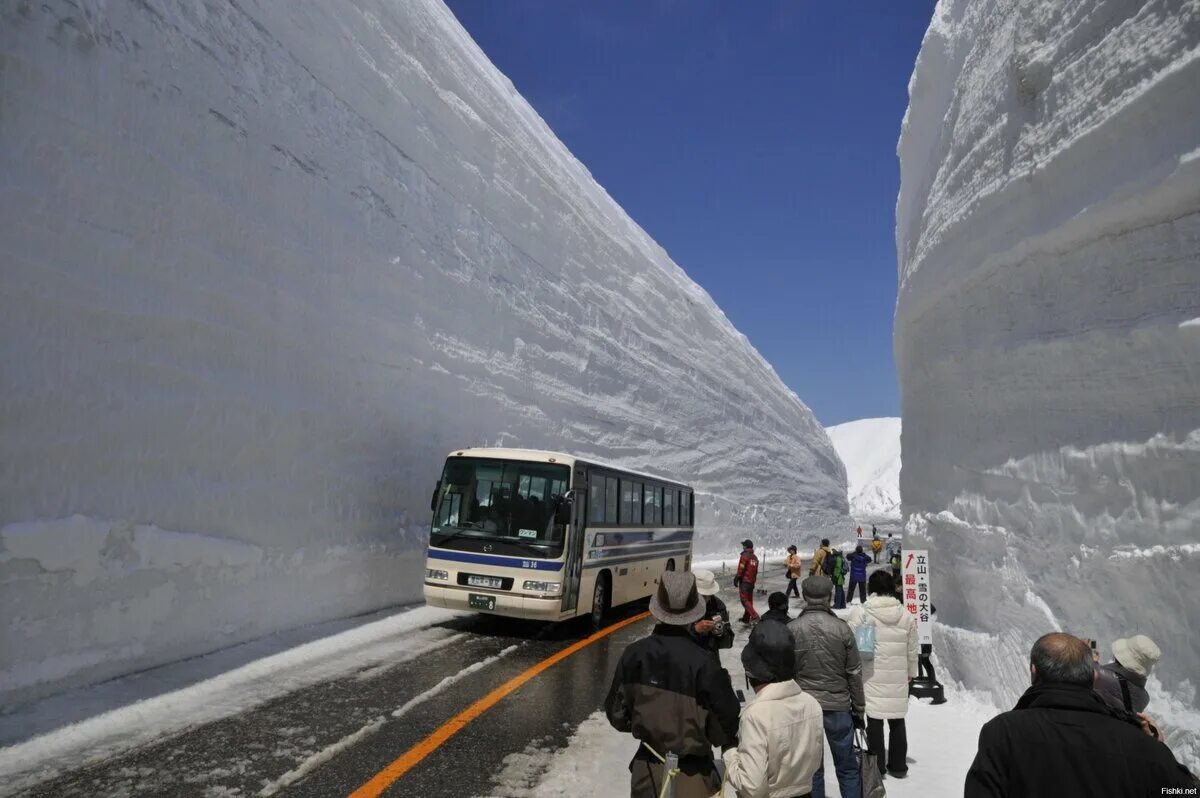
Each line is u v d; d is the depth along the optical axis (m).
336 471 11.35
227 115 9.85
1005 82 7.91
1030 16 7.09
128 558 7.17
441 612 12.45
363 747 5.57
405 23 17.48
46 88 6.86
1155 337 5.06
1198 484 4.69
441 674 8.12
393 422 13.34
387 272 14.01
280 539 9.77
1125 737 2.14
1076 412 6.19
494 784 4.98
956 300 9.19
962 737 6.44
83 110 7.28
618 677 3.18
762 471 46.06
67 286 6.88
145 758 5.13
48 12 6.95
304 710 6.45
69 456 6.73
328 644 9.30
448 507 10.94
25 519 6.25
